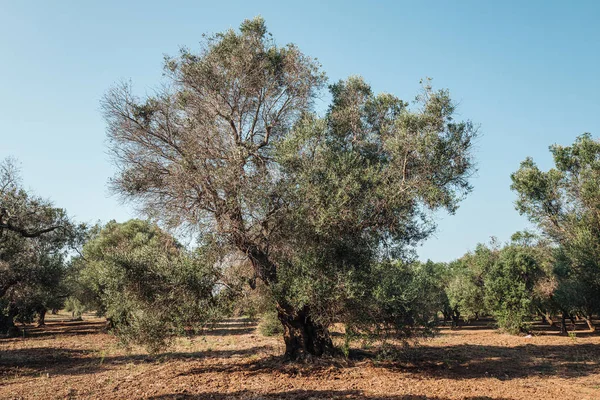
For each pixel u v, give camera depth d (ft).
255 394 35.27
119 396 36.22
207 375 44.60
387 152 51.49
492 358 54.39
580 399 32.32
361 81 55.93
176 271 43.62
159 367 51.37
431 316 47.70
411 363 49.06
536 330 96.84
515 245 96.37
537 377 41.93
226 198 42.80
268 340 78.38
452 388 36.60
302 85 52.90
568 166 109.29
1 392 39.14
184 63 49.80
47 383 43.21
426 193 45.01
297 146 43.50
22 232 59.82
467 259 106.63
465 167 46.70
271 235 44.19
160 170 47.75
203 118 46.19
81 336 101.24
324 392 35.55
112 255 45.24
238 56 49.16
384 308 41.98
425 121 46.21
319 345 49.08
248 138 50.90
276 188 42.68
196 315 44.09
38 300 98.27
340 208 40.83
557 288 84.79
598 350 61.05
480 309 97.81
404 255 47.32
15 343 86.48
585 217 85.61
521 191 114.21
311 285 39.01
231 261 45.09
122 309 47.93
